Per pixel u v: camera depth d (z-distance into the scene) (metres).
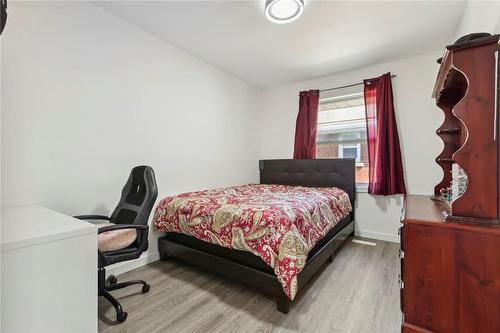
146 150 2.53
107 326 1.52
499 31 1.36
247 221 1.82
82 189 2.03
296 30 2.47
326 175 3.59
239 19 2.29
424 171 3.01
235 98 3.82
